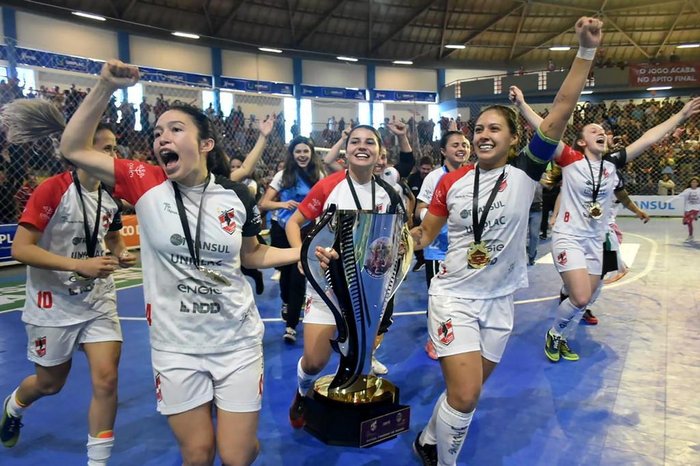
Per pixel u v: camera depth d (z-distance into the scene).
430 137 19.14
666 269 8.69
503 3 24.27
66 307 2.71
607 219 4.65
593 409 3.63
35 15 17.03
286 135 20.06
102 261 2.51
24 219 2.57
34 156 10.14
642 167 19.48
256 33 23.03
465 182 2.71
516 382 4.13
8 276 9.05
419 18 24.77
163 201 2.10
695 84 21.94
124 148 13.02
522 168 2.62
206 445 2.15
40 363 2.77
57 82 16.88
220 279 2.14
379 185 3.43
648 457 2.99
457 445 2.62
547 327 5.66
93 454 2.63
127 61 19.62
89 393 3.99
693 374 4.21
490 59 28.05
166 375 2.11
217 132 2.26
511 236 2.62
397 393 2.98
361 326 2.65
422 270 9.32
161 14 20.12
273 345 5.16
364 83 26.41
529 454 3.05
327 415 2.86
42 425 3.48
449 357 2.56
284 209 5.29
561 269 4.46
